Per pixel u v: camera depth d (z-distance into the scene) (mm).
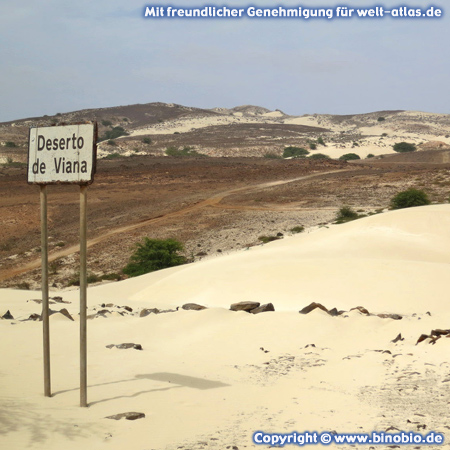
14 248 66625
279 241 47719
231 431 7957
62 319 18359
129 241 65500
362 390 10109
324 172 110188
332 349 13891
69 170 9602
